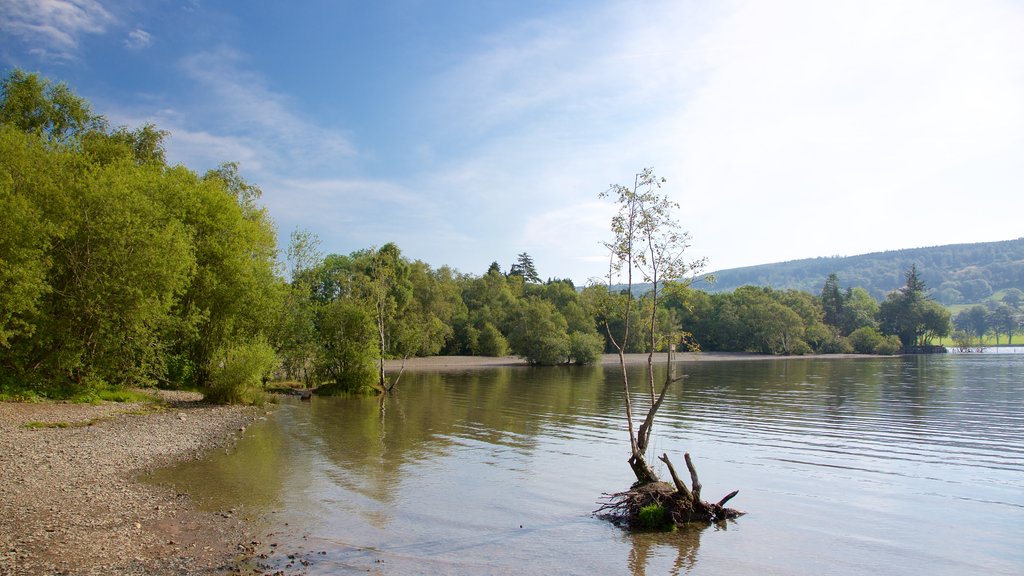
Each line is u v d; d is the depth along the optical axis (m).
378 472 19.52
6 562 10.41
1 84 37.53
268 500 15.80
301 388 48.09
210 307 37.78
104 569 10.57
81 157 31.48
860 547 13.36
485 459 22.06
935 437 27.84
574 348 99.12
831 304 162.12
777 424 31.95
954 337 199.38
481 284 129.75
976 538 14.08
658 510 14.43
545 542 13.25
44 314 26.64
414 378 67.94
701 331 143.38
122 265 28.66
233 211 39.12
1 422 22.62
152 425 25.58
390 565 11.58
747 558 12.54
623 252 16.23
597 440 26.56
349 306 45.75
